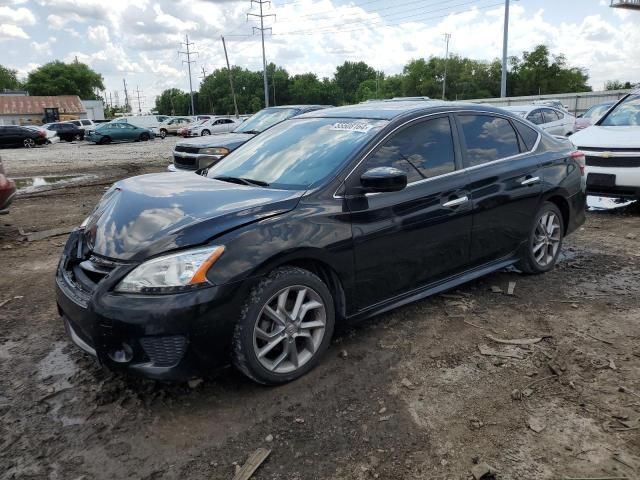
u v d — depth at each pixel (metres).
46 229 7.57
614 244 6.07
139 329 2.70
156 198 3.34
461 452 2.55
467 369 3.30
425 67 95.50
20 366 3.45
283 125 4.56
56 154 24.52
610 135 7.74
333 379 3.20
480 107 4.49
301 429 2.75
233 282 2.83
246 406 2.95
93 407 2.98
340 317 3.46
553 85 83.88
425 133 3.96
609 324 3.91
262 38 56.94
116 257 2.90
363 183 3.30
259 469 2.47
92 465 2.52
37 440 2.70
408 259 3.71
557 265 5.30
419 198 3.72
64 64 105.88
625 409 2.85
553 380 3.16
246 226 2.98
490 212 4.23
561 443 2.60
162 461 2.54
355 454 2.55
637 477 2.36
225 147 8.79
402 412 2.87
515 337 3.71
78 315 2.90
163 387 3.15
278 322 3.06
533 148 4.77
